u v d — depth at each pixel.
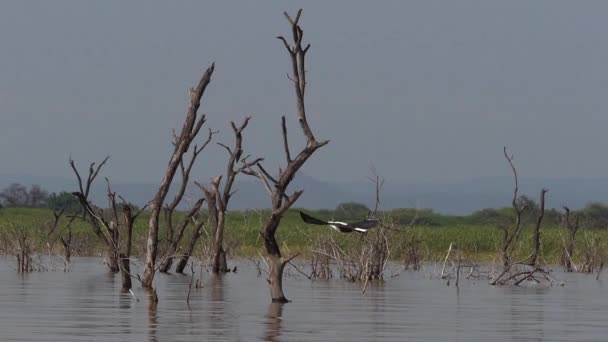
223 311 38.91
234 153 56.78
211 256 59.41
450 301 43.41
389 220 54.91
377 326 35.06
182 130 44.59
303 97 39.31
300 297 44.47
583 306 41.88
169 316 37.16
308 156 39.50
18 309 38.88
